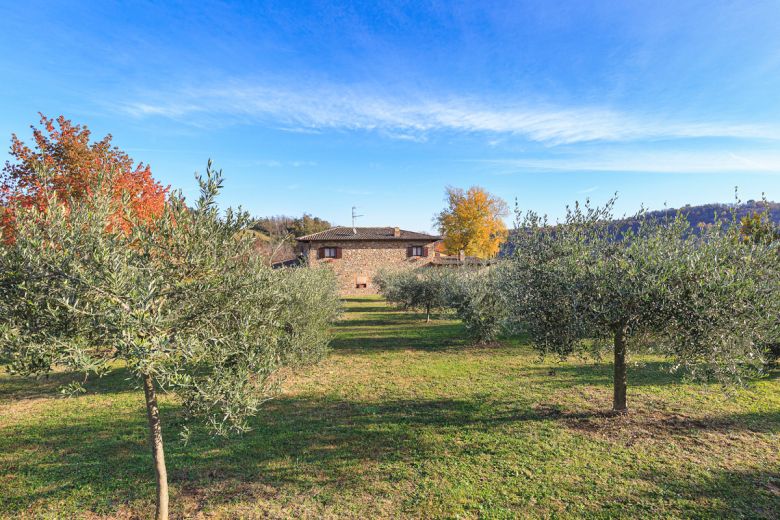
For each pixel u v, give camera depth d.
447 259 43.31
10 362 3.45
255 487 5.55
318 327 11.87
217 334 4.20
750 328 5.65
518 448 6.61
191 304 4.04
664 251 6.32
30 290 3.36
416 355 13.72
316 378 11.05
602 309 6.36
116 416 8.34
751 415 7.66
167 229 3.98
